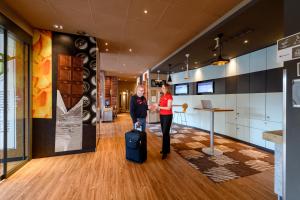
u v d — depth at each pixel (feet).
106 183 8.30
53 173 9.41
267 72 13.74
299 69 4.90
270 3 7.72
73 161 11.25
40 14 9.94
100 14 9.96
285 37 5.33
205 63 20.80
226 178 8.86
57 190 7.65
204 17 10.25
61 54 12.49
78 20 10.72
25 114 11.44
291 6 5.17
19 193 7.40
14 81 10.88
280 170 6.37
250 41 12.78
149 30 12.26
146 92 31.09
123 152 13.21
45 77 12.07
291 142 5.13
